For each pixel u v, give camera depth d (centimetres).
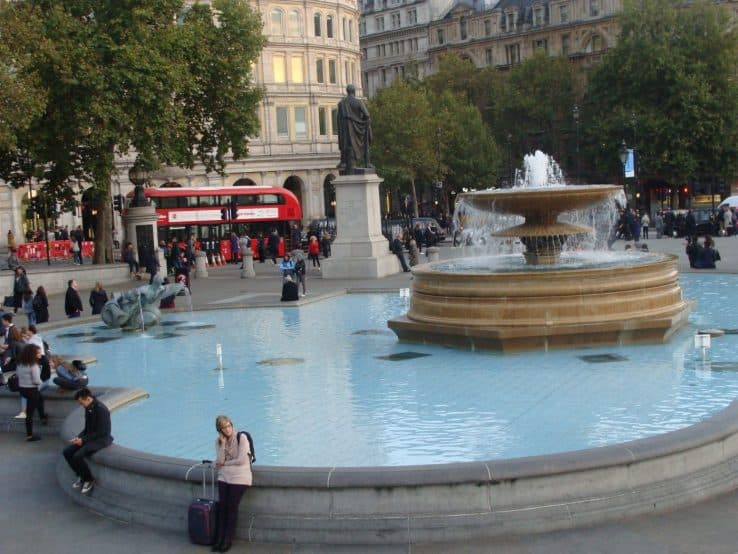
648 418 1517
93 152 4625
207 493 1193
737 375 1803
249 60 5416
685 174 7569
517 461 1151
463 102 9656
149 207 5109
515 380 1855
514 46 12006
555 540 1095
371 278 4100
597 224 4666
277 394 1858
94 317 3125
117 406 1775
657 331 2142
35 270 4334
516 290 2147
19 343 1919
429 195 10912
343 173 4203
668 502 1166
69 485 1395
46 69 4288
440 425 1541
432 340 2311
